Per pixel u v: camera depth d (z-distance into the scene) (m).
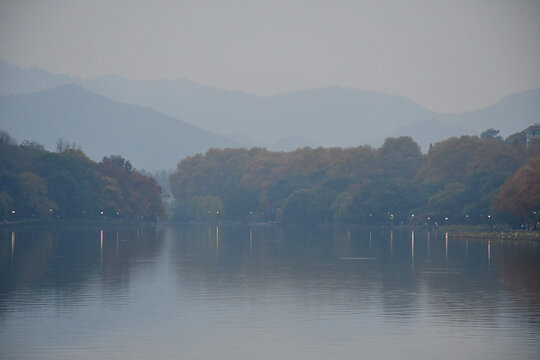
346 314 100.94
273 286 130.75
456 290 125.56
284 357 78.19
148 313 100.94
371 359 77.44
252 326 92.81
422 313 101.75
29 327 90.88
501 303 110.62
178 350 80.56
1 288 124.81
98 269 159.00
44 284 130.62
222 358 77.69
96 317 97.69
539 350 80.62
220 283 134.62
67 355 78.06
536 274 152.50
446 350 80.75
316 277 146.38
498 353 79.44
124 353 79.25
